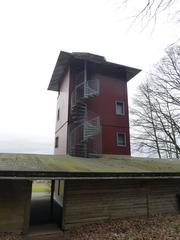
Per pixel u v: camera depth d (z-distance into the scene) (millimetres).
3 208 5957
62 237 6070
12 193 6145
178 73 19188
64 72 18422
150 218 7586
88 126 14188
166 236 5805
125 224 6855
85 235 6082
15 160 8219
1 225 5820
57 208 11133
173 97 19859
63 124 16953
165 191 8609
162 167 9281
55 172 5820
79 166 7590
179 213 8484
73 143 15055
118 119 16734
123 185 7785
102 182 7449
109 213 7250
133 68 17844
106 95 16938
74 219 6684
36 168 6137
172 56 19344
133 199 7805
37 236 5980
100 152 15297
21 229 5953
